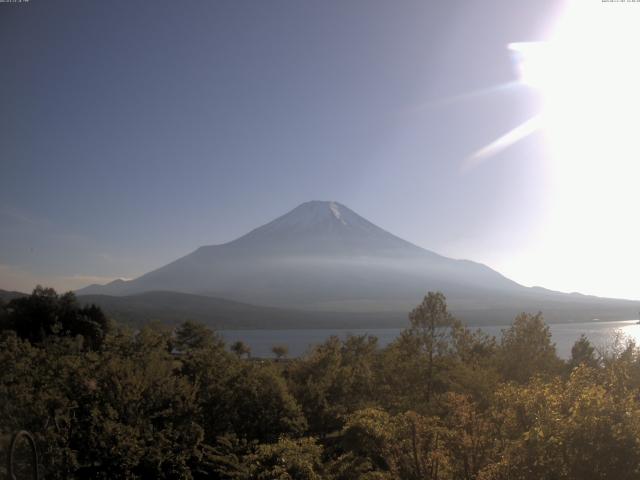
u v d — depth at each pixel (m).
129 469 18.81
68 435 18.25
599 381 12.89
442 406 19.52
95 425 19.02
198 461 21.97
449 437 12.56
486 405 20.23
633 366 18.03
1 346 25.86
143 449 18.97
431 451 12.61
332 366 29.30
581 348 34.91
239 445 21.50
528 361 27.70
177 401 21.88
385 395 27.72
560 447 9.94
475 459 12.09
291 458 16.42
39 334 47.22
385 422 14.40
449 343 30.17
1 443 14.61
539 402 11.73
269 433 23.67
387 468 15.83
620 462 9.60
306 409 26.27
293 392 26.94
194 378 25.02
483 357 29.88
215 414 23.69
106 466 18.45
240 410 24.09
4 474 14.26
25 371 22.02
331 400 27.67
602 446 9.70
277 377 25.14
